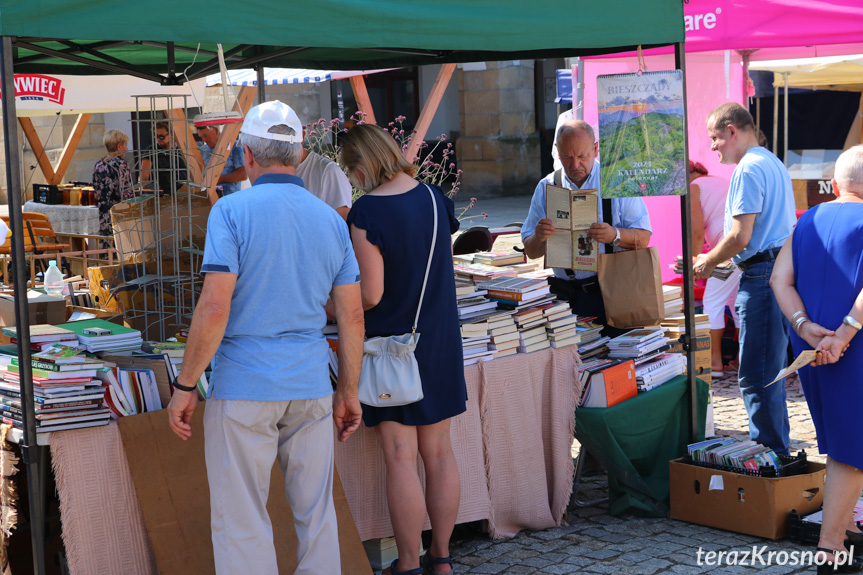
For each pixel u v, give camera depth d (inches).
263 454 109.7
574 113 323.6
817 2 208.4
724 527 157.6
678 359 180.7
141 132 577.0
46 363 117.4
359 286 118.0
